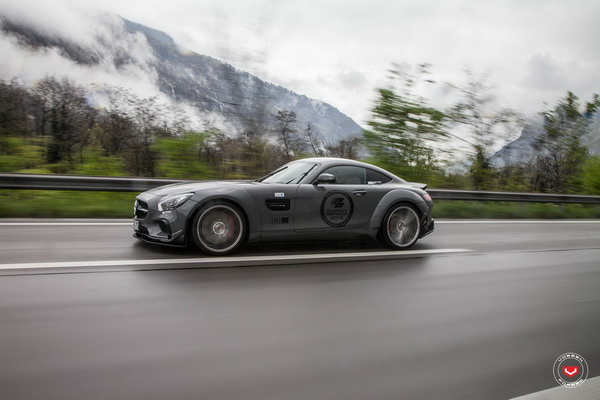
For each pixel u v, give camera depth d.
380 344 2.76
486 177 13.43
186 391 2.11
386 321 3.13
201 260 4.43
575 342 3.00
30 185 7.16
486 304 3.65
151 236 4.60
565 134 14.58
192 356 2.45
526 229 8.36
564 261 5.53
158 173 10.90
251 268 4.25
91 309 3.01
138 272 3.92
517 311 3.53
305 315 3.14
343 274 4.25
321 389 2.21
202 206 4.59
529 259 5.51
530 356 2.74
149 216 4.64
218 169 10.88
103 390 2.07
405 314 3.30
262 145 10.95
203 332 2.76
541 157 14.62
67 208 7.19
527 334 3.08
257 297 3.45
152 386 2.13
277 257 4.74
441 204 10.26
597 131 14.82
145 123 10.98
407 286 4.00
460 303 3.63
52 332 2.62
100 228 5.98
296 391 2.18
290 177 5.29
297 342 2.71
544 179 14.63
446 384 2.34
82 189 7.46
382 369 2.45
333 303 3.43
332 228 5.12
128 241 5.20
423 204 5.63
